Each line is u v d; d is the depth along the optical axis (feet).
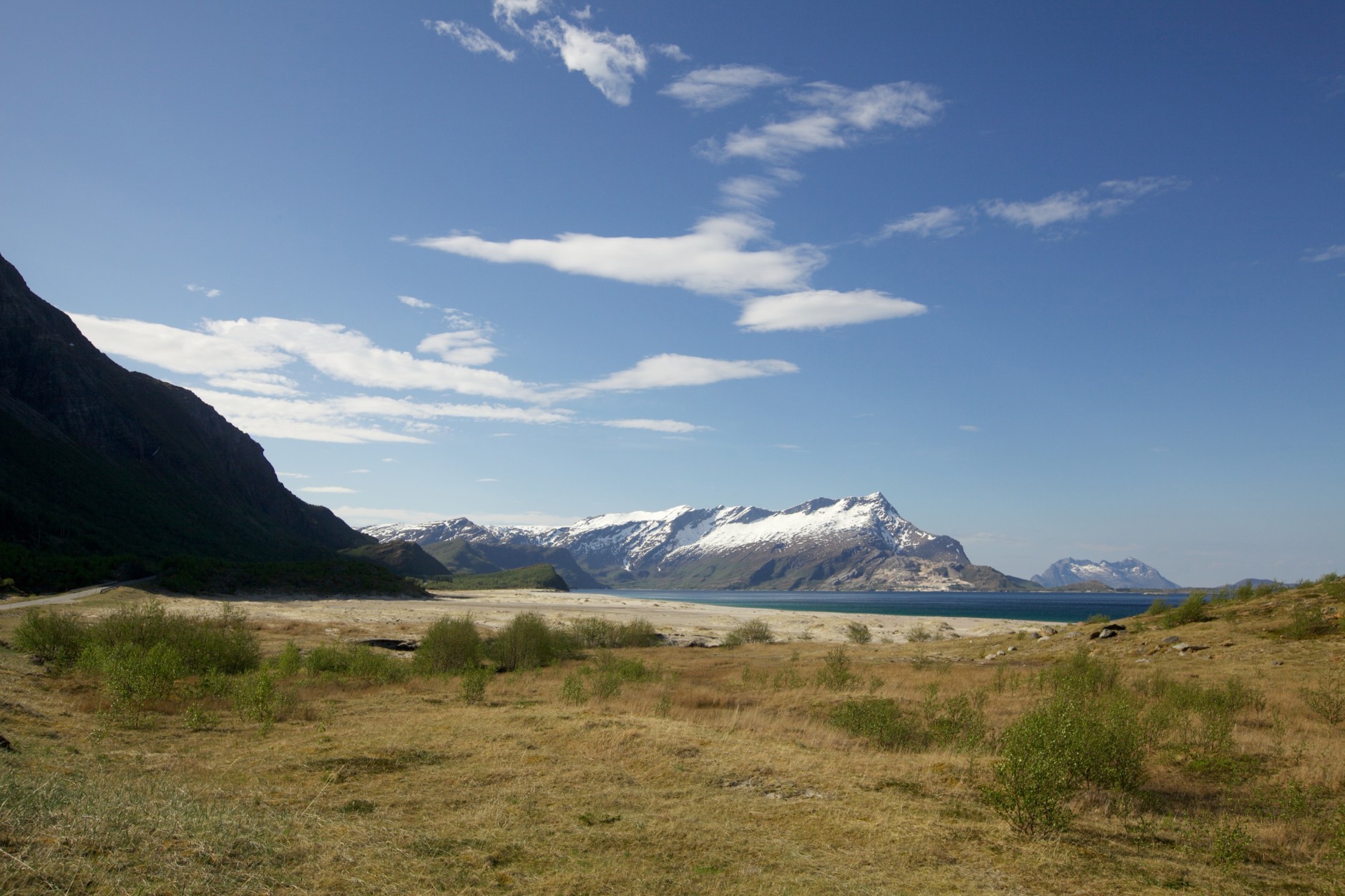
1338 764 46.55
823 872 28.19
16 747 39.70
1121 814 38.45
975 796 40.24
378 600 323.98
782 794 39.88
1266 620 112.06
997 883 28.09
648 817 34.17
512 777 40.47
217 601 257.96
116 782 34.45
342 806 33.81
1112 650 116.06
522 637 129.39
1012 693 82.28
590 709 66.85
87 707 57.77
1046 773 34.81
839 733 59.36
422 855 27.78
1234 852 31.40
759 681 95.55
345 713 63.16
